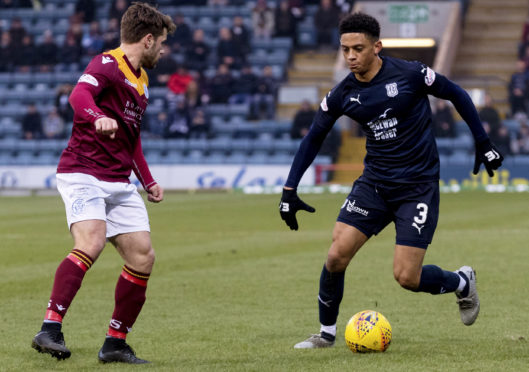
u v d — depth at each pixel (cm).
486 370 1246
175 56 8312
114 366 1318
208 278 2372
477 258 2728
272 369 1269
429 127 1433
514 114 7769
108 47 8238
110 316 1819
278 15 8681
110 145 1372
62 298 1302
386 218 1459
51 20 9375
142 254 1369
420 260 1424
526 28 8481
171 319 1767
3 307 1931
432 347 1439
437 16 8456
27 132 7850
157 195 1493
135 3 1402
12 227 4100
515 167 6900
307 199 5925
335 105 1451
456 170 6994
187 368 1289
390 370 1248
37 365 1330
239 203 5681
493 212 4619
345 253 1441
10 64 8606
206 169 7238
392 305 1912
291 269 2547
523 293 2050
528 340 1505
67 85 7938
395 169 1423
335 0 8756
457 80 8331
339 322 1734
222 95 7875
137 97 1384
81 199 1338
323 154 7406
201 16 9125
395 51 8800
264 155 7519
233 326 1684
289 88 8094
